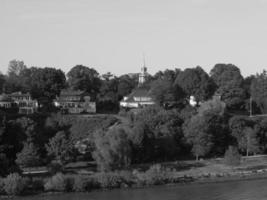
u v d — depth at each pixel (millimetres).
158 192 159250
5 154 183000
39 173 177625
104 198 151625
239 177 180875
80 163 192875
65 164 188000
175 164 198625
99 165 180750
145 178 168875
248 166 197625
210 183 172875
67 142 191500
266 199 148750
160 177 171000
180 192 159125
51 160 187875
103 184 163375
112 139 182125
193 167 195625
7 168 171125
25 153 184250
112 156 179000
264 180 176750
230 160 195750
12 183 154750
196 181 175125
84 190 160250
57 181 158625
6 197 153375
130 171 179125
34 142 199000
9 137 197250
